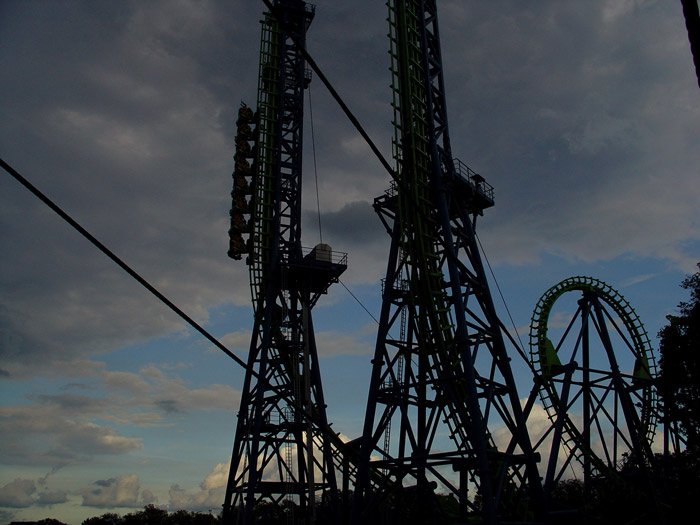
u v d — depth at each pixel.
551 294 62.94
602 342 62.41
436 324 44.03
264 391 53.91
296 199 61.19
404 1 50.97
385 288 47.06
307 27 66.81
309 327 57.56
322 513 55.69
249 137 63.41
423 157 48.09
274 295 57.03
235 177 61.91
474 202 51.38
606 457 59.62
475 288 47.34
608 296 65.94
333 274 59.09
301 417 53.69
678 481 54.56
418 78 50.28
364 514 42.31
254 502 50.16
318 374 56.75
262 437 54.09
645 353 65.94
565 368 59.50
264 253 58.62
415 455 42.34
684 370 47.44
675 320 49.53
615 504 61.25
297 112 63.53
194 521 168.00
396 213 48.53
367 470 43.16
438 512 46.75
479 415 40.00
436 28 53.53
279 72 64.19
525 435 43.78
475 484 40.78
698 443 48.97
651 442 62.84
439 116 51.38
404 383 44.81
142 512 168.62
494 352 46.19
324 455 55.12
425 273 44.75
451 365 43.56
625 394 59.69
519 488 44.53
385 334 45.84
